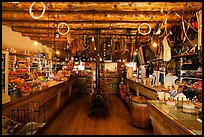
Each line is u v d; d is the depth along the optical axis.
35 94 3.51
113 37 6.88
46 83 5.06
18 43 6.52
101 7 3.70
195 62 3.66
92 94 5.44
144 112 4.06
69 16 4.48
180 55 4.04
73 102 7.38
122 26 5.20
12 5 3.67
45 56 8.28
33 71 7.05
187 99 3.07
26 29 6.03
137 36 6.50
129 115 5.30
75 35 6.64
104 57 9.95
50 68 8.86
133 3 3.59
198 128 1.73
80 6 3.68
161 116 2.37
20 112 2.89
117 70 10.23
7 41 5.76
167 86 3.84
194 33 3.80
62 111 5.77
